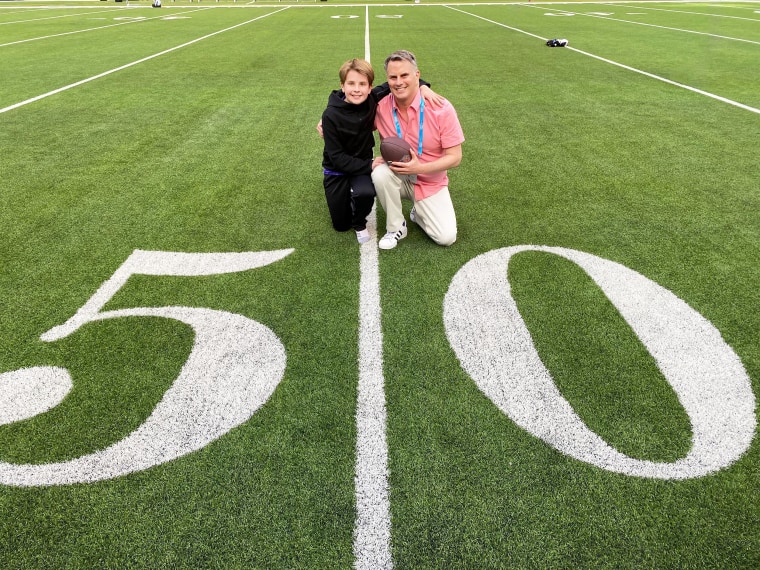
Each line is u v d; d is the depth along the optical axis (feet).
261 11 64.08
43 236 9.72
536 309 7.53
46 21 50.11
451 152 8.23
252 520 4.71
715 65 24.93
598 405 5.88
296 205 10.96
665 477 5.04
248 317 7.43
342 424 5.68
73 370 6.49
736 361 6.50
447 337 6.97
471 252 9.07
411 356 6.64
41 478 5.13
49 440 5.54
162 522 4.71
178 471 5.18
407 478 5.08
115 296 7.94
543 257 8.86
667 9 60.08
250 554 4.44
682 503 4.79
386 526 4.66
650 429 5.57
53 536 4.61
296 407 5.90
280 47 32.65
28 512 4.82
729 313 7.38
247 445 5.45
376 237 9.74
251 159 13.60
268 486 5.02
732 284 8.03
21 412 5.88
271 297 7.88
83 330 7.20
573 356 6.61
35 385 6.26
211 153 14.06
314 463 5.24
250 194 11.50
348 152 8.61
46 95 20.26
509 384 6.18
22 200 11.23
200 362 6.60
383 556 4.41
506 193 11.40
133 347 6.87
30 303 7.79
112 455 5.37
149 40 35.94
